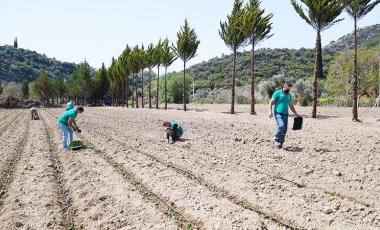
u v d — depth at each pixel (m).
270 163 9.46
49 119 31.47
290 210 6.34
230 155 10.72
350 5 18.75
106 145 13.91
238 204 6.98
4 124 26.84
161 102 67.12
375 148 10.78
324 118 21.86
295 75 88.62
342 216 5.86
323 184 7.53
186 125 19.92
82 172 9.67
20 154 12.61
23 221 6.37
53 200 7.56
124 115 32.31
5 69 160.75
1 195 7.97
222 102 54.50
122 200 7.32
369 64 38.34
